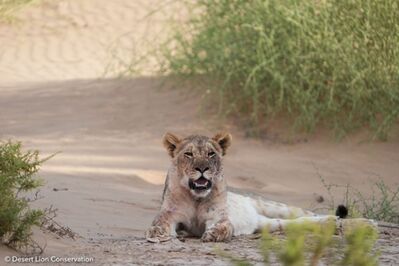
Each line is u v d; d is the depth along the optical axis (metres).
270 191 15.22
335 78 17.86
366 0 18.05
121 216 11.59
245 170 16.27
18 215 8.59
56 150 17.12
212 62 19.05
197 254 8.66
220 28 19.20
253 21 18.56
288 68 18.14
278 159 16.92
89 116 19.56
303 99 17.95
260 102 18.73
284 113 18.45
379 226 11.00
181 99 19.69
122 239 9.59
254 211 10.28
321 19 18.20
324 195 15.10
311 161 16.83
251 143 17.70
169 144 9.86
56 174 14.73
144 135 18.12
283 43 18.17
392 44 17.91
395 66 17.89
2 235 8.19
